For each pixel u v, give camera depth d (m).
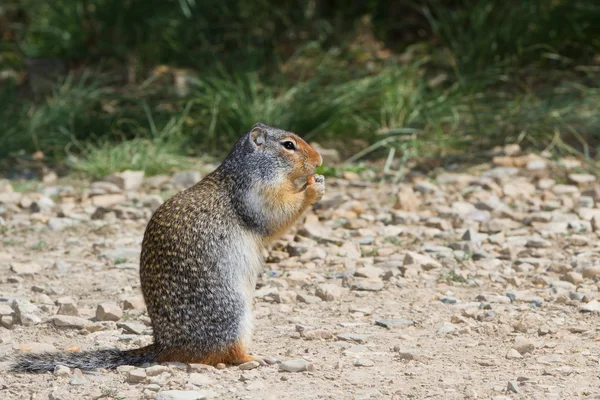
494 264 11.18
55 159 17.14
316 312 9.53
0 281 10.77
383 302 9.82
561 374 7.47
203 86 18.11
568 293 9.91
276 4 22.27
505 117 17.27
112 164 16.30
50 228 13.24
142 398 6.99
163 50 21.06
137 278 10.92
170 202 7.86
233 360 7.68
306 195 8.08
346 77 19.12
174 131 17.39
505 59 19.19
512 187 14.78
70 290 10.46
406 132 17.22
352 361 7.90
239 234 7.81
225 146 17.36
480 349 8.25
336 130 17.41
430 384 7.25
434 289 10.28
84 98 18.70
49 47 21.91
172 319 7.61
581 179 15.14
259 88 18.84
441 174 15.75
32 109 19.08
